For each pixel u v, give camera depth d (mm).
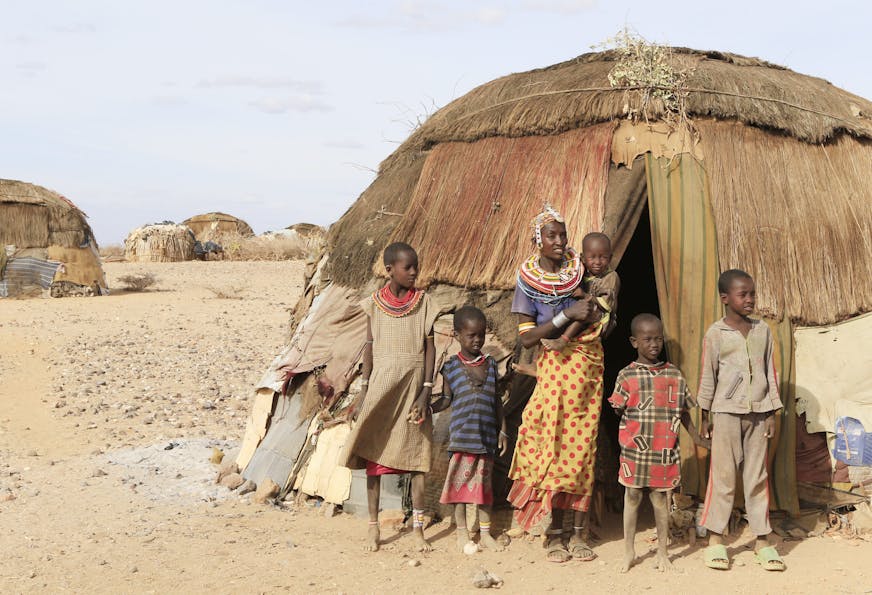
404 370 5637
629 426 5387
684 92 6570
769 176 6414
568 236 6285
